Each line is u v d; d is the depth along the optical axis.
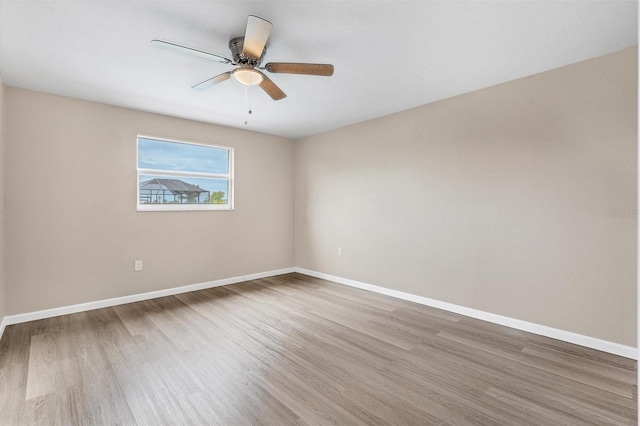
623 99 2.31
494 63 2.52
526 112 2.77
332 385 1.97
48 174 3.10
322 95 3.22
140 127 3.68
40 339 2.61
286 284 4.47
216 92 3.12
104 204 3.43
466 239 3.18
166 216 3.89
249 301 3.68
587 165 2.46
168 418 1.66
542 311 2.70
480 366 2.19
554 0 1.76
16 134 2.93
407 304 3.57
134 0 1.75
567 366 2.19
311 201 4.98
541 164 2.69
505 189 2.90
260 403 1.79
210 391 1.90
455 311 3.28
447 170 3.33
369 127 4.11
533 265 2.75
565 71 2.56
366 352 2.41
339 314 3.25
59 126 3.16
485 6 1.81
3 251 2.81
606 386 1.95
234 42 2.16
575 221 2.53
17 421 1.63
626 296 2.31
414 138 3.62
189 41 2.21
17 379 2.02
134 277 3.64
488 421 1.65
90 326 2.89
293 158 5.29
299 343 2.56
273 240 5.01
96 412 1.70
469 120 3.15
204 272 4.23
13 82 2.84
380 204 4.00
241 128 4.56
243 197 4.62
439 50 2.31
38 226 3.05
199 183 4.26
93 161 3.36
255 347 2.49
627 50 2.29
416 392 1.89
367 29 2.04
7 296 2.90
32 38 2.13
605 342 2.40
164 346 2.50
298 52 2.35
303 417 1.67
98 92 3.11
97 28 2.03
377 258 4.05
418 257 3.60
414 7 1.82
